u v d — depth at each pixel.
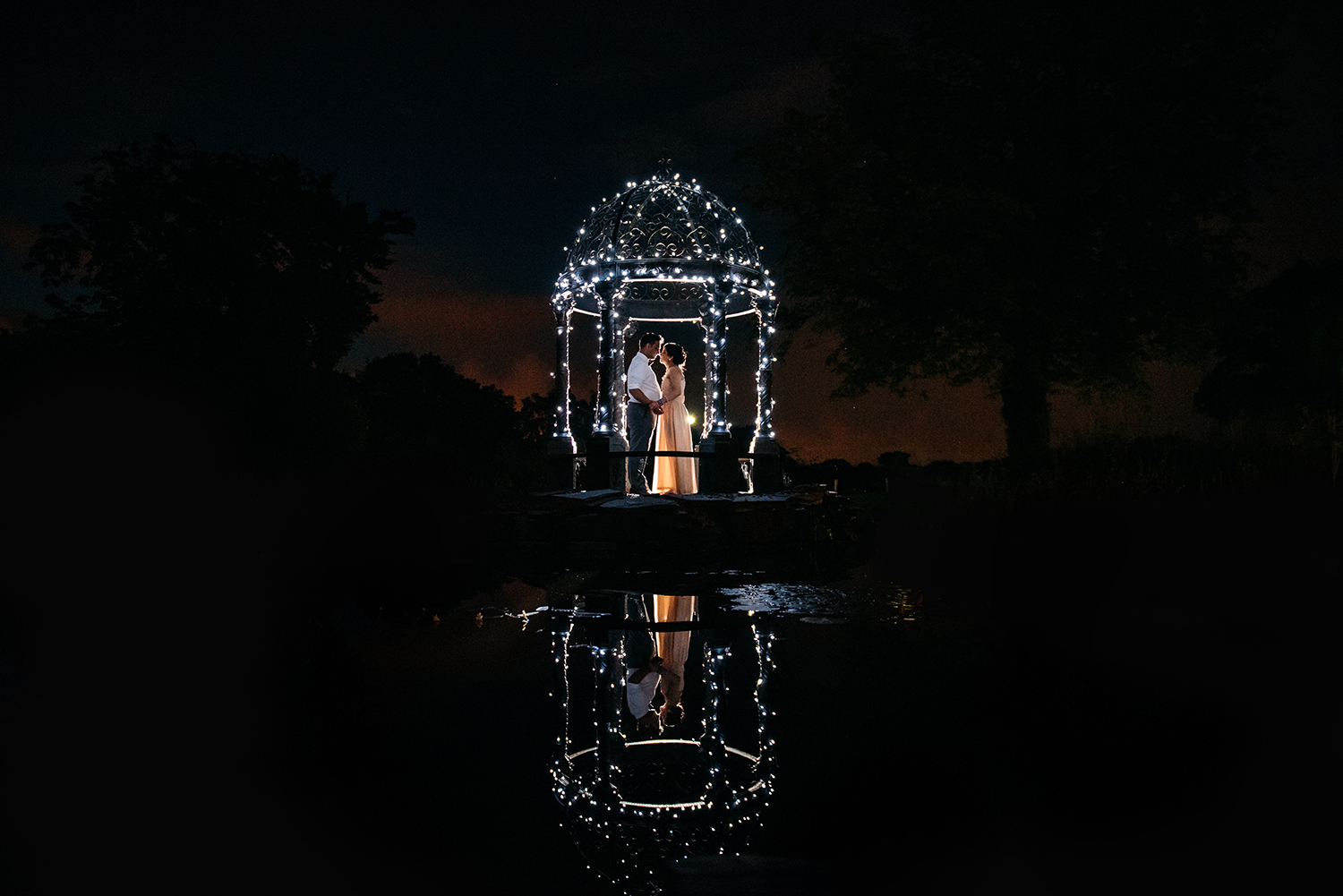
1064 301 17.17
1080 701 3.77
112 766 3.04
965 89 18.31
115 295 19.48
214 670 4.50
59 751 3.19
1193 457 8.96
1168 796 2.67
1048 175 17.25
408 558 10.34
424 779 2.97
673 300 15.23
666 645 5.37
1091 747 3.16
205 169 20.84
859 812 2.62
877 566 9.76
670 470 13.62
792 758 3.16
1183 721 3.42
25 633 5.33
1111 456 9.91
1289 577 5.83
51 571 7.79
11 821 2.54
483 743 3.38
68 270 20.45
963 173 18.00
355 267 23.36
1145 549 7.24
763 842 2.42
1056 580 7.64
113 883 2.15
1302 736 3.20
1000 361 18.05
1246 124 17.38
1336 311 18.62
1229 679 4.02
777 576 8.93
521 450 29.52
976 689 4.05
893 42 17.91
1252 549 6.18
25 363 11.34
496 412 33.31
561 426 14.20
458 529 13.02
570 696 4.12
